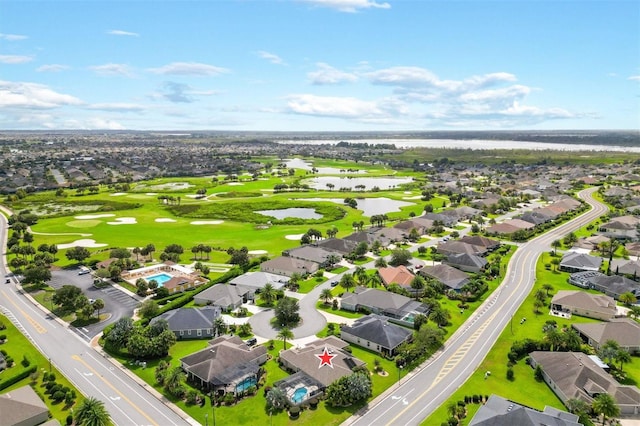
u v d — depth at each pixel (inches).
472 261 7598.4
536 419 3432.6
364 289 6363.2
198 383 4244.6
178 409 3846.0
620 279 6584.6
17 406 3636.8
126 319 5032.0
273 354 4810.5
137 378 4340.6
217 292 6240.2
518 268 7751.0
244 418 3720.5
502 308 6028.5
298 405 3873.0
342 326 5246.1
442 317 5359.3
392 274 6968.5
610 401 3602.4
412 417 3727.9
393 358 4736.7
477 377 4355.3
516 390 4156.0
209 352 4475.9
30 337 5191.9
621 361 4436.5
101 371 4461.1
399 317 5634.8
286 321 5482.3
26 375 4345.5
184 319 5349.4
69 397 3905.0
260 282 6732.3
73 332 5339.6
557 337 4751.5
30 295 6530.5
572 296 6003.9
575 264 7529.5
